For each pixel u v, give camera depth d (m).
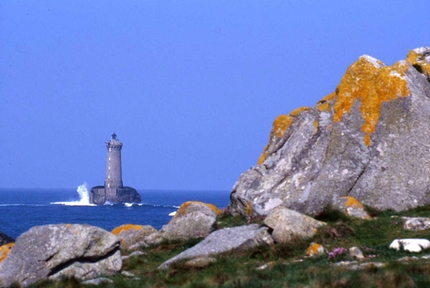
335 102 93.62
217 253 64.94
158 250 75.62
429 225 69.75
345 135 89.75
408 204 83.38
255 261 61.72
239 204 89.75
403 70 94.44
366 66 93.44
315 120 93.00
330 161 88.50
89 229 60.84
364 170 86.81
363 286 45.16
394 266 49.28
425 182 85.12
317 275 48.75
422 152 87.06
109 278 58.44
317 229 66.50
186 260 62.88
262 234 65.94
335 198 84.88
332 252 59.28
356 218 77.06
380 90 91.31
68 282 55.84
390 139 88.44
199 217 79.50
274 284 48.00
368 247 61.28
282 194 87.12
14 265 59.41
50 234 60.44
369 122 89.94
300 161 89.94
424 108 89.94
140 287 52.47
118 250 62.19
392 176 85.88
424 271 47.69
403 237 66.12
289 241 64.62
